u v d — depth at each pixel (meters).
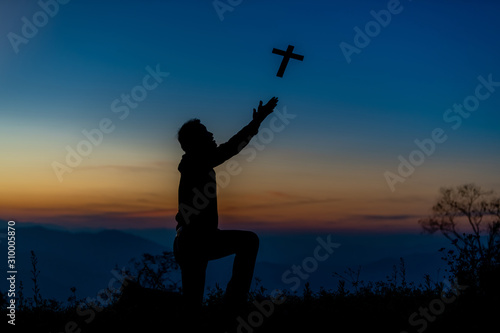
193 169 5.52
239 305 5.49
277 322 6.39
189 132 5.63
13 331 6.34
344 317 6.48
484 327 5.78
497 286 6.43
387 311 6.64
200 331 5.49
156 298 6.92
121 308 6.90
